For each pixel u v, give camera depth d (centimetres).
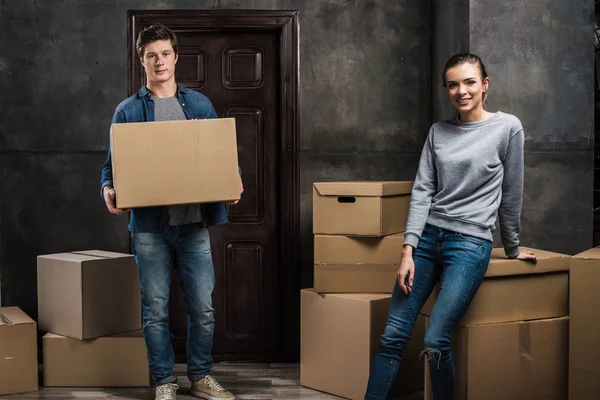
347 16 370
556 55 314
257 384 328
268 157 377
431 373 236
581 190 319
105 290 318
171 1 364
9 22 364
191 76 374
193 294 291
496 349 247
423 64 373
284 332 375
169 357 293
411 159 374
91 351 319
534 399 255
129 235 371
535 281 253
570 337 252
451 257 234
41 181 368
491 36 311
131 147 252
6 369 309
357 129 372
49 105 367
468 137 238
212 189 260
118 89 367
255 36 373
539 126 315
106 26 365
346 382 300
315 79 370
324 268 301
